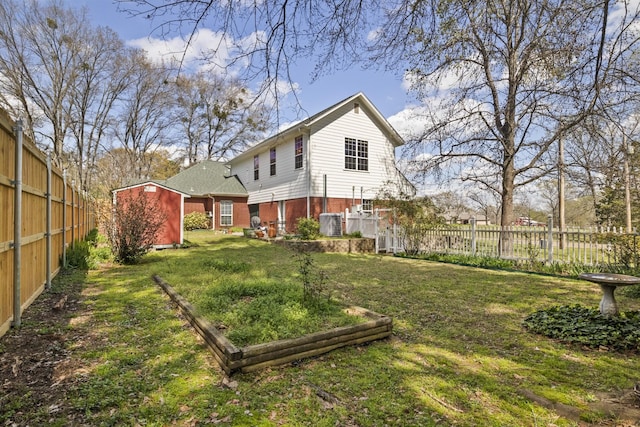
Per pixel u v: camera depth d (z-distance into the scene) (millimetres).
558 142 10367
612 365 3240
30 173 4727
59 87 24078
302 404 2502
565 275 8070
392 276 7863
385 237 13422
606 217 22781
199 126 32562
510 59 7703
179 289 5480
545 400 2604
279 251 12344
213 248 13281
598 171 9320
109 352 3336
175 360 3193
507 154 11188
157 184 12953
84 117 26516
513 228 10734
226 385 2756
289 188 17812
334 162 16859
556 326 4109
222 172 26516
